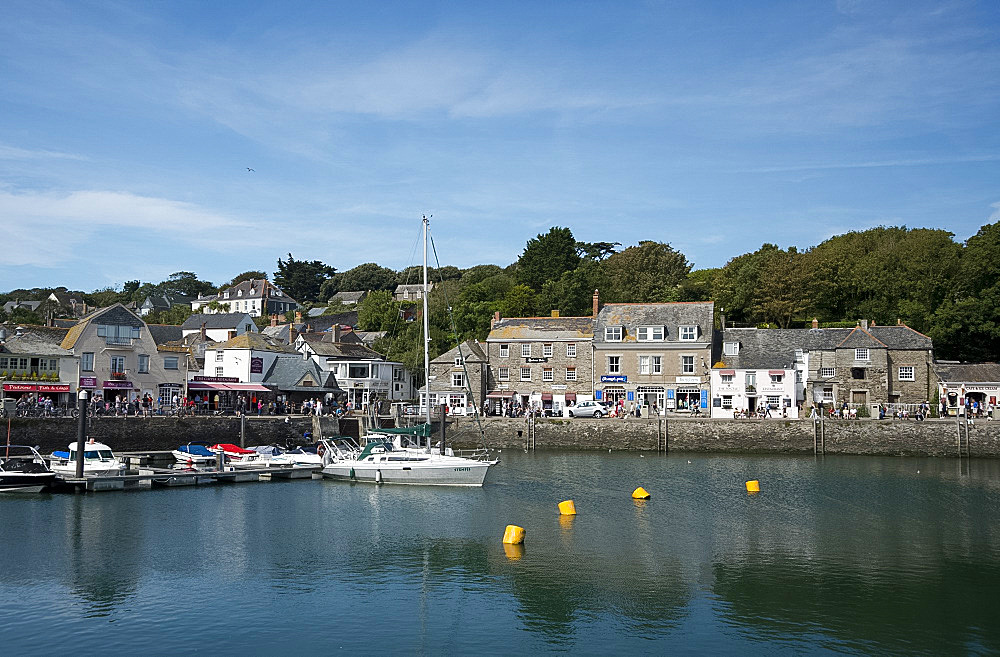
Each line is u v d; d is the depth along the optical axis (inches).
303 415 2714.1
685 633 912.9
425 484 1882.4
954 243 3567.9
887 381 2918.3
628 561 1196.5
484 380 3356.3
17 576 1098.7
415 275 7372.1
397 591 1056.8
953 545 1288.1
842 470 2170.3
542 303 4271.7
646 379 3201.3
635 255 4899.1
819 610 984.9
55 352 2524.6
